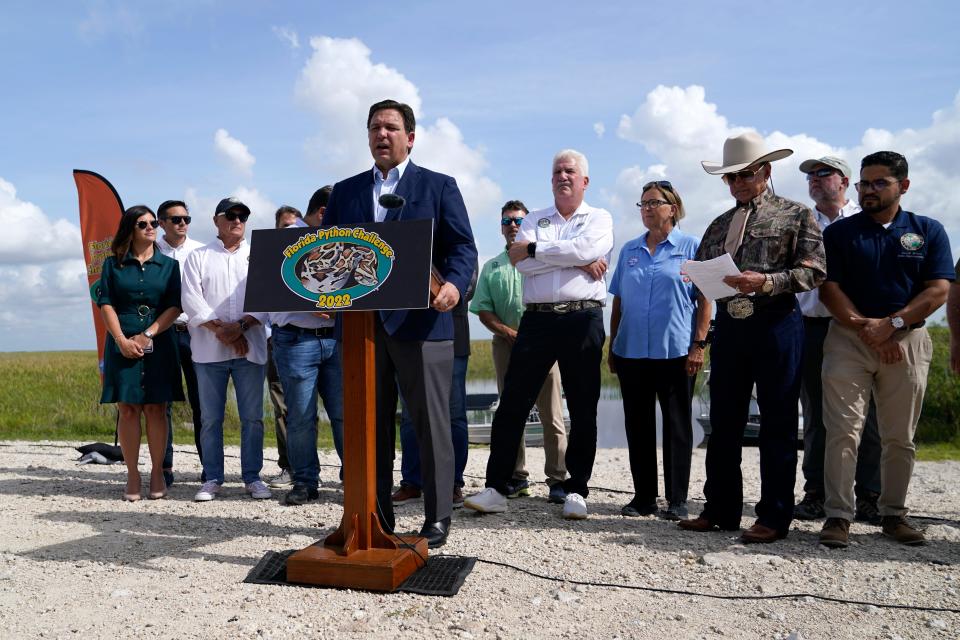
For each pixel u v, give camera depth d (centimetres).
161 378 546
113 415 1093
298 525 466
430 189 404
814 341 491
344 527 358
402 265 319
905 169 424
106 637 282
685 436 493
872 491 481
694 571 370
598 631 294
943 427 939
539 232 506
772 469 429
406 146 408
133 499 544
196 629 288
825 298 432
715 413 452
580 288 491
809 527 464
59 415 1094
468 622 297
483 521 476
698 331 493
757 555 394
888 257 420
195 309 541
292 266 333
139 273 546
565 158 503
